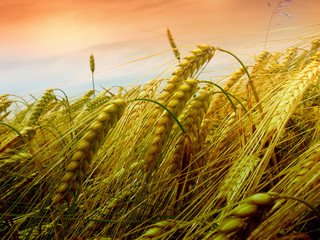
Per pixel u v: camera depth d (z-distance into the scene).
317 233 0.14
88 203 0.20
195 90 0.21
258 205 0.09
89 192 0.20
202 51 0.22
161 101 0.21
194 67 0.22
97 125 0.16
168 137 0.18
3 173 0.20
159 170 0.20
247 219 0.09
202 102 0.20
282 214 0.12
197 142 0.22
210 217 0.15
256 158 0.18
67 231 0.18
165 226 0.12
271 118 0.19
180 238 0.14
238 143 0.22
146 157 0.18
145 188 0.18
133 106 0.22
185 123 0.19
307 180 0.13
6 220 0.19
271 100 0.22
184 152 0.19
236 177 0.17
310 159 0.14
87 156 0.16
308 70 0.21
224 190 0.16
